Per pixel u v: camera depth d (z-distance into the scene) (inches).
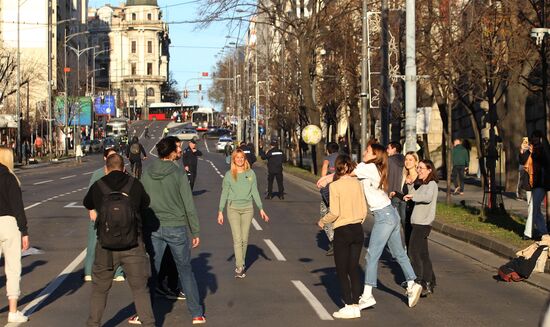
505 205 923.4
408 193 445.1
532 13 772.6
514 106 1066.7
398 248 401.4
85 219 820.6
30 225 765.3
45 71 3595.0
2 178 359.6
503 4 767.1
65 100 3088.1
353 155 1604.3
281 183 1129.4
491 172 787.4
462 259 573.0
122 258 316.8
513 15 773.3
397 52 1136.8
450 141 910.4
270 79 2225.6
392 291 446.0
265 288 447.5
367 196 400.8
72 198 1100.5
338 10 1514.5
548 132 898.1
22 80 2997.0
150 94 6894.7
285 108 2036.2
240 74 3592.5
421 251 432.5
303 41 1534.2
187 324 355.3
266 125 2642.7
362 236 382.9
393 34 1203.9
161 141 358.3
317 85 1800.0
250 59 3171.8
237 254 482.9
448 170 917.2
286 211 943.7
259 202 489.4
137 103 6835.6
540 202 604.1
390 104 1051.9
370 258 396.8
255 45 2746.1
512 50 786.8
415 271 434.0
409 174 445.7
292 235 707.4
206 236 682.8
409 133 785.6
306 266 530.0
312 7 1510.8
